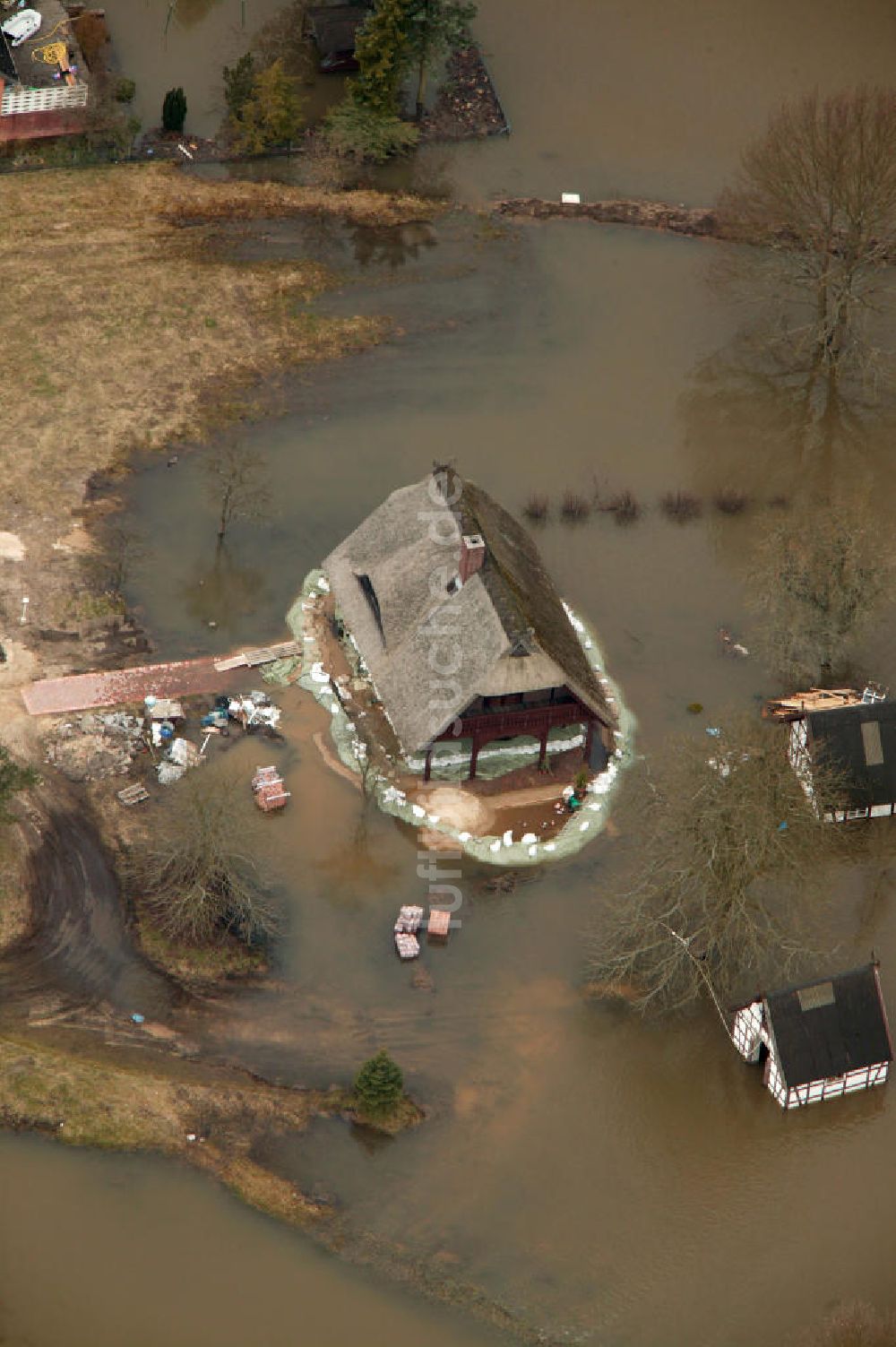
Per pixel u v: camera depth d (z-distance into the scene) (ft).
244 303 349.20
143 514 299.58
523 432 326.85
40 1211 200.64
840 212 346.54
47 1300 192.85
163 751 257.75
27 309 339.57
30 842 242.17
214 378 330.95
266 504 303.89
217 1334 191.72
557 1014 229.25
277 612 284.61
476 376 339.57
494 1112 217.36
